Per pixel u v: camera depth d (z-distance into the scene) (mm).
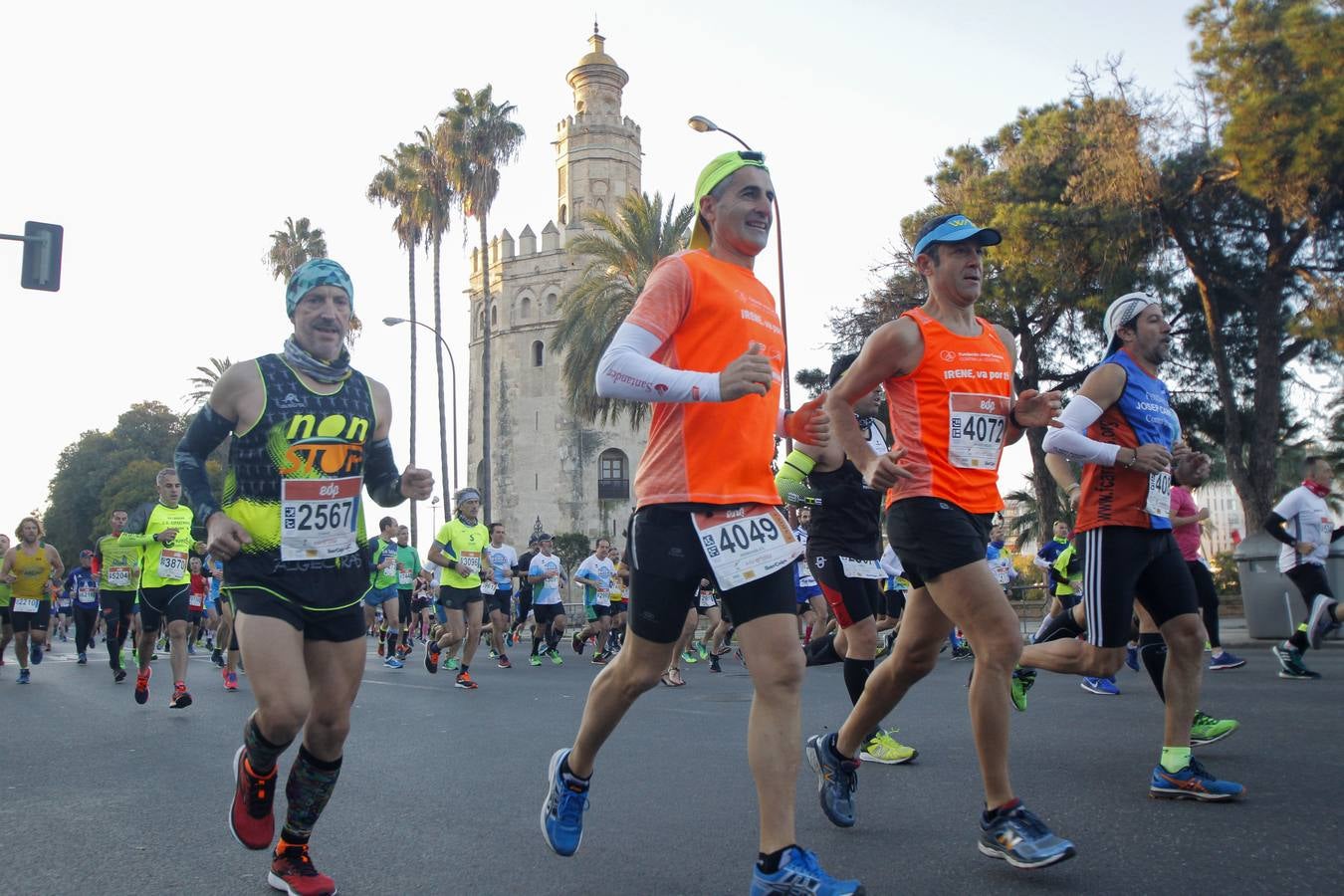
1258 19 23094
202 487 3729
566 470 63156
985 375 4234
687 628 14211
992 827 3811
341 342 4012
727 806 5031
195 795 5547
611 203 63750
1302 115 22047
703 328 3574
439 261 46750
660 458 3537
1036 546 43719
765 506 3508
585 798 3852
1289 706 8070
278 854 3830
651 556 3502
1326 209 23938
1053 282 26094
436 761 6551
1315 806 4582
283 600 3695
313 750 3789
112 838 4609
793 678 3348
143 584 10266
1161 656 6168
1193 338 28672
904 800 4992
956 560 3975
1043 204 25453
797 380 35469
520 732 7930
